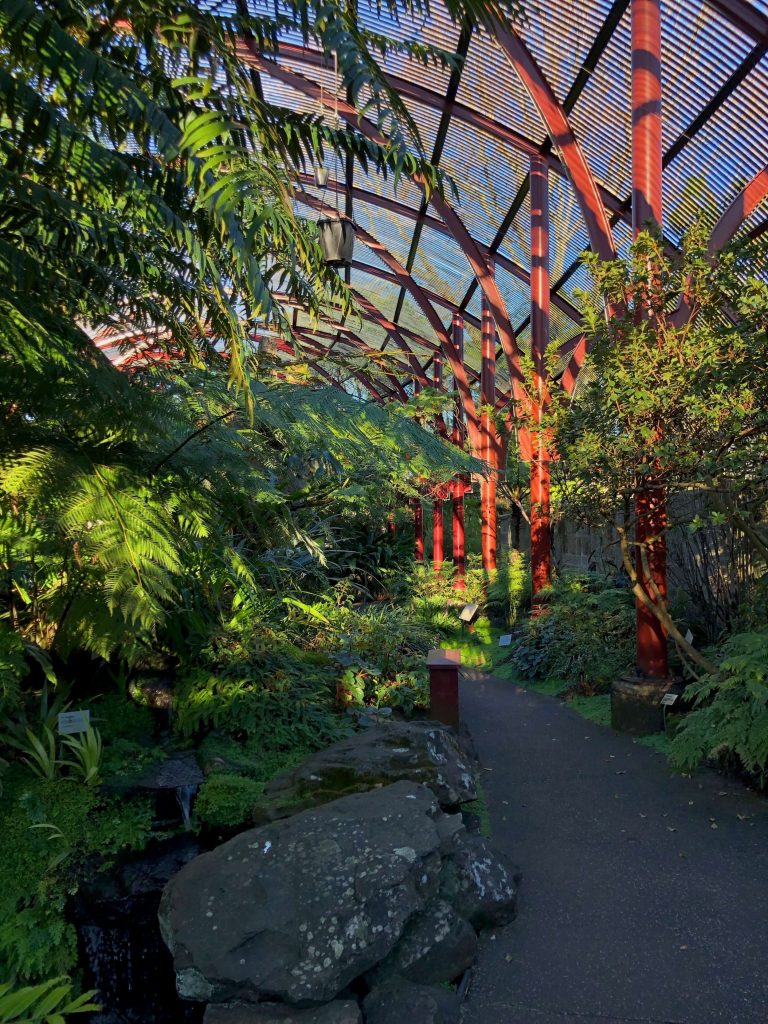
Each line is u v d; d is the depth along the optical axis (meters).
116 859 3.21
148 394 2.90
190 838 3.41
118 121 2.15
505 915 2.90
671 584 6.95
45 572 3.37
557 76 7.85
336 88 2.39
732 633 5.59
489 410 11.37
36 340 2.35
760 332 4.20
